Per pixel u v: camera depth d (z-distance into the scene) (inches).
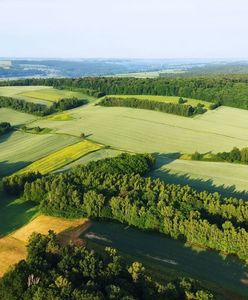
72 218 3142.2
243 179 3944.4
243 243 2500.0
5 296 2003.0
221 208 2957.7
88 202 3132.4
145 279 2050.9
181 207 2987.2
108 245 2728.8
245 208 2908.5
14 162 4719.5
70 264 2137.1
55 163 4557.1
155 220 2851.9
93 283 1977.1
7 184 3722.9
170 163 4463.6
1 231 2989.7
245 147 4803.2
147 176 4055.1
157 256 2581.2
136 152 4872.0
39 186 3494.1
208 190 3683.6
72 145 5123.0
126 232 2913.4
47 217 3174.2
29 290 1953.7
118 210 3036.4
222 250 2608.3
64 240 2800.2
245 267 2458.2
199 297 1927.9
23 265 2122.3
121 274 2129.7
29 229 2992.1
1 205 3503.9
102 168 3873.0
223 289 2242.9
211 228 2632.9
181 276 2349.9
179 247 2694.4
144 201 3176.7
